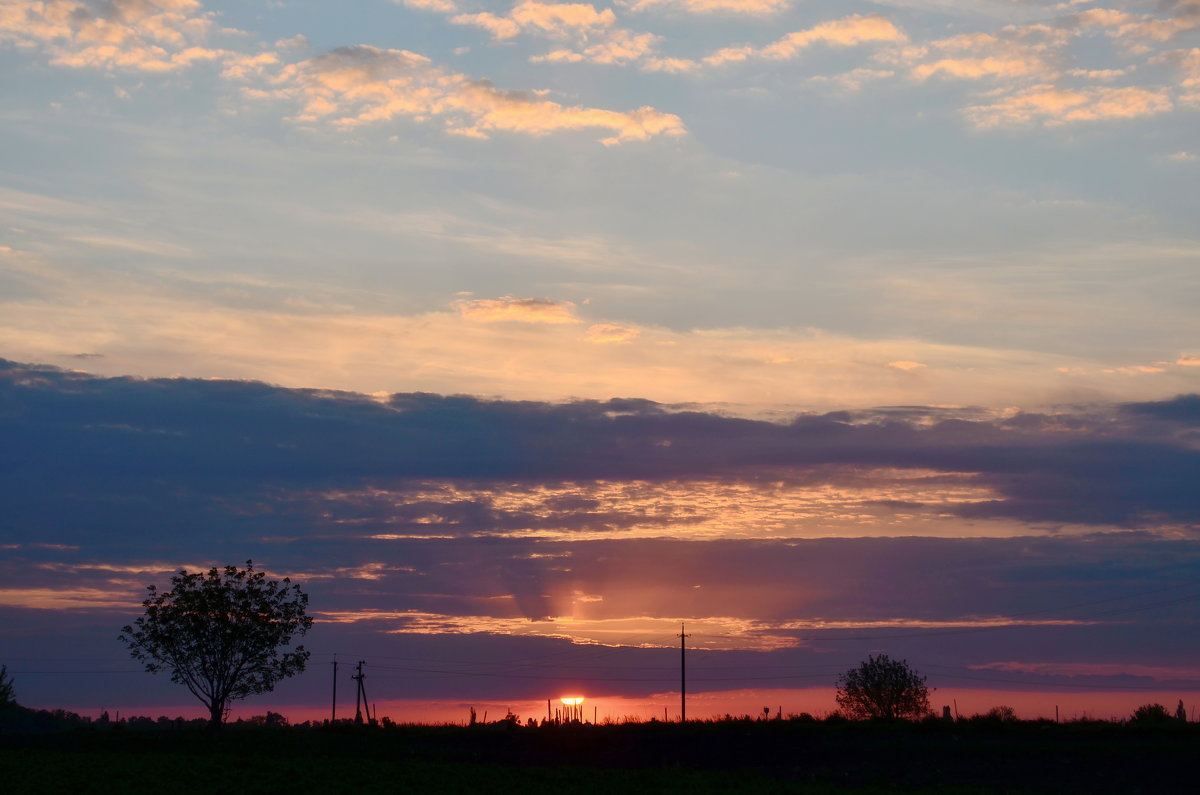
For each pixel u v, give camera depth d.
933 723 59.03
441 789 42.66
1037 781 46.66
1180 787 45.00
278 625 70.75
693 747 55.88
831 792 43.12
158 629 69.06
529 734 60.03
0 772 44.12
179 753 55.25
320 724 68.06
